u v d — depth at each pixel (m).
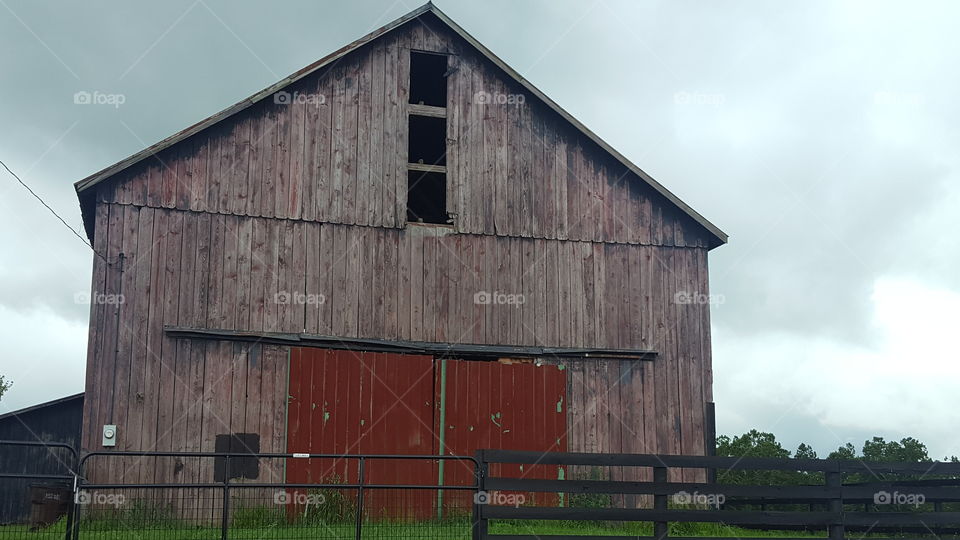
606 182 18.77
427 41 18.45
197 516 15.48
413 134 21.56
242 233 16.77
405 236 17.58
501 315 17.69
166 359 15.95
